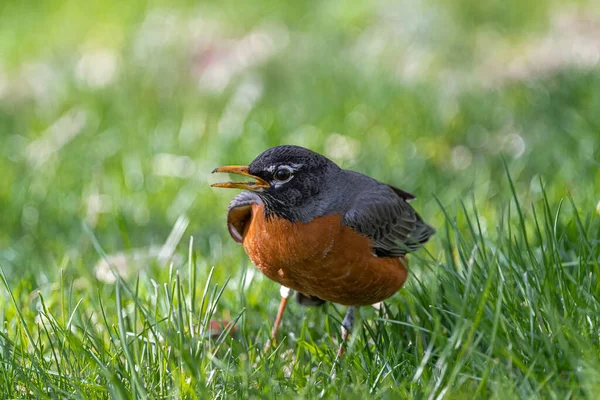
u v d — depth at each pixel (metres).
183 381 6.42
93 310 8.64
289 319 8.81
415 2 19.98
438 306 7.50
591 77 14.33
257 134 14.26
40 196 12.86
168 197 12.68
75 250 10.93
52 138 14.94
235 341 7.62
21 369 6.73
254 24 20.98
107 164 13.89
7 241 11.84
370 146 13.42
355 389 6.33
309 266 7.69
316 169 7.73
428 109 14.39
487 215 10.88
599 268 7.52
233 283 9.27
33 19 23.83
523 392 6.14
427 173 12.66
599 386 5.80
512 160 12.87
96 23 22.77
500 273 7.09
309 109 15.09
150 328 7.06
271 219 7.72
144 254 10.28
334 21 20.66
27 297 8.91
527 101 14.19
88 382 6.71
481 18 19.98
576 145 12.37
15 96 17.89
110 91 16.95
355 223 7.68
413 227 8.84
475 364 6.53
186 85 17.09
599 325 6.84
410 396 6.30
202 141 14.46
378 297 8.00
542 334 6.52
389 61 17.17
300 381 6.82
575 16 18.50
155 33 20.47
